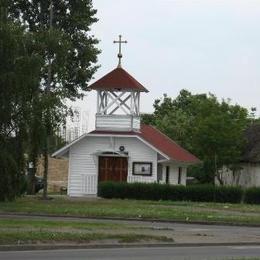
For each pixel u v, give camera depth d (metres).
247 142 57.81
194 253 18.20
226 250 19.33
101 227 23.17
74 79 50.62
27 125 32.84
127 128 45.69
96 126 46.16
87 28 51.25
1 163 31.70
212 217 30.31
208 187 43.69
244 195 43.97
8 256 16.41
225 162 56.34
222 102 56.62
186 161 49.94
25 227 21.77
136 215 30.11
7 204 34.25
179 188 43.22
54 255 16.83
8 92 32.03
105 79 45.88
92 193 45.91
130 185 42.94
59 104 35.25
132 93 46.06
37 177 55.56
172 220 29.36
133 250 18.69
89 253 17.55
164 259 16.48
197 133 55.69
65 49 37.56
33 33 35.44
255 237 23.08
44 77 38.91
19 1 50.31
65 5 51.03
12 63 32.41
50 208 32.06
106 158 46.22
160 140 51.09
